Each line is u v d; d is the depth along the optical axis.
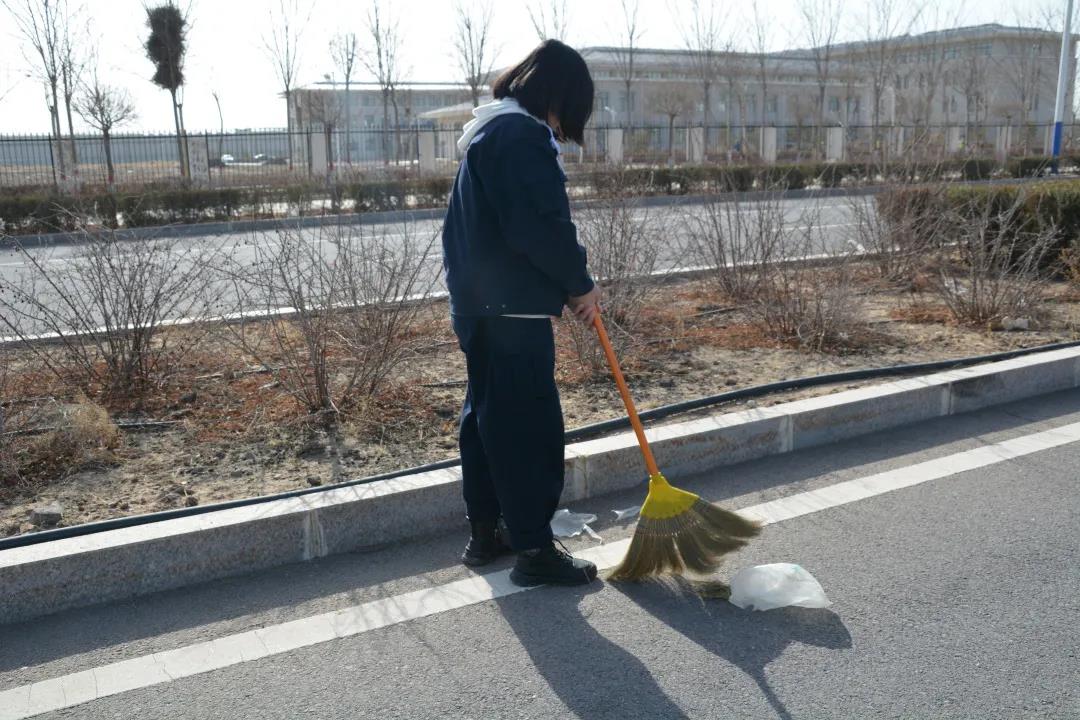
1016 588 3.13
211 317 5.42
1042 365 5.36
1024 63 41.41
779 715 2.47
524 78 3.03
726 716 2.47
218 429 4.52
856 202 8.92
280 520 3.37
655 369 5.56
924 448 4.52
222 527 3.28
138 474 3.99
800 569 3.08
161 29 22.00
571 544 3.56
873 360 5.75
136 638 2.91
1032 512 3.74
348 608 3.07
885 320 6.90
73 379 5.07
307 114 32.88
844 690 2.58
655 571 3.18
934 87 33.97
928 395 4.93
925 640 2.82
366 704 2.55
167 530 3.25
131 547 3.15
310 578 3.29
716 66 34.09
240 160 23.09
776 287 6.90
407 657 2.78
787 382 5.11
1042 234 7.21
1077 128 34.75
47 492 3.80
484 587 3.21
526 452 3.12
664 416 4.68
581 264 2.99
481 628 2.94
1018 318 6.62
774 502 3.88
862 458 4.40
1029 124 34.81
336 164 23.06
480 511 3.34
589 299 3.09
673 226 8.09
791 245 7.93
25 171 20.00
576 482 3.95
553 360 3.16
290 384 4.80
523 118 2.97
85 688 2.64
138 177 22.22
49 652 2.83
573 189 7.92
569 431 4.37
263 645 2.86
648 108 46.91
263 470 4.03
